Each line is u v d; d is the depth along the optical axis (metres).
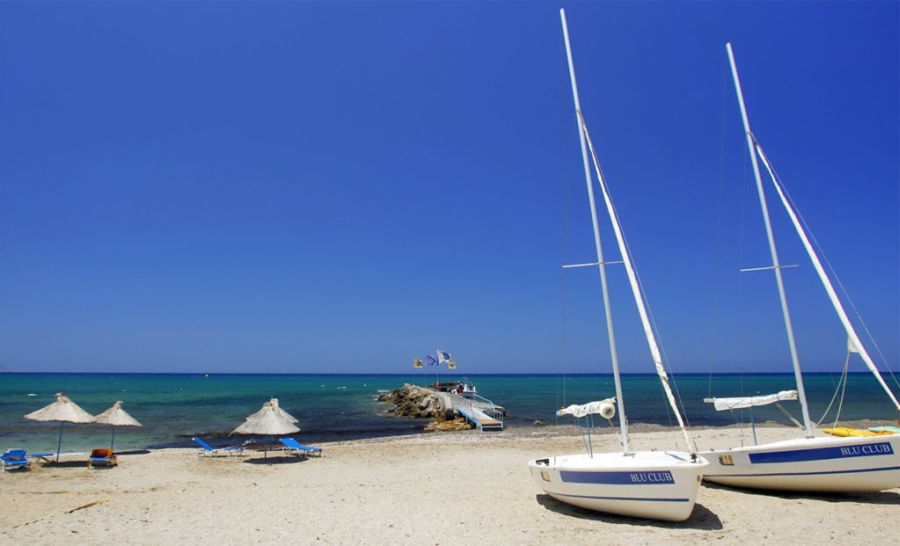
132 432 34.84
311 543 11.24
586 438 30.16
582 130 14.59
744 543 10.70
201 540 11.38
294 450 25.61
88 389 94.31
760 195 16.23
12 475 19.41
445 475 19.00
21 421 38.44
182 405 59.59
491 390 100.94
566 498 13.18
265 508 14.22
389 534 11.84
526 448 26.30
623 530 11.66
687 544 10.69
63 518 13.11
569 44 14.98
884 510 12.73
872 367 13.66
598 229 14.13
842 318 14.40
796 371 14.94
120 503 14.84
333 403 66.81
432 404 50.03
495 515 13.27
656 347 13.52
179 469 20.73
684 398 72.12
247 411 52.03
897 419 39.84
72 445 28.72
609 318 13.79
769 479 14.02
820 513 12.56
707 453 15.41
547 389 105.06
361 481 18.16
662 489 11.55
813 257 15.19
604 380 177.88
